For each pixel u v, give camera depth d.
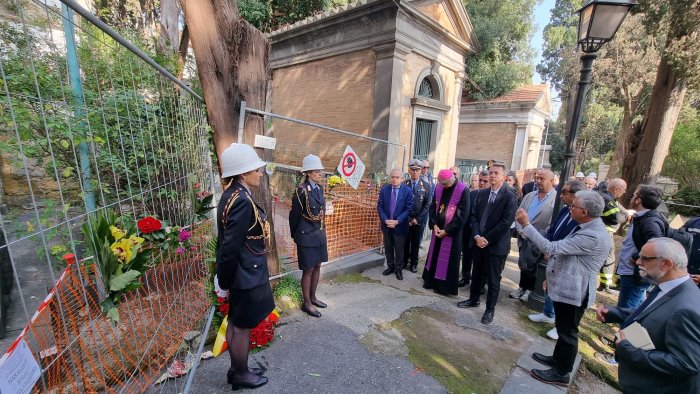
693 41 7.74
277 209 5.62
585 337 3.94
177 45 7.15
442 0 8.41
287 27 9.33
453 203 4.55
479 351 3.37
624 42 14.85
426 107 8.62
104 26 1.40
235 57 3.32
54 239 2.69
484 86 16.09
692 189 13.70
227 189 2.34
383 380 2.83
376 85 7.70
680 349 1.82
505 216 3.82
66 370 1.44
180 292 2.47
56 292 1.36
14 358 1.05
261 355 3.05
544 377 2.95
